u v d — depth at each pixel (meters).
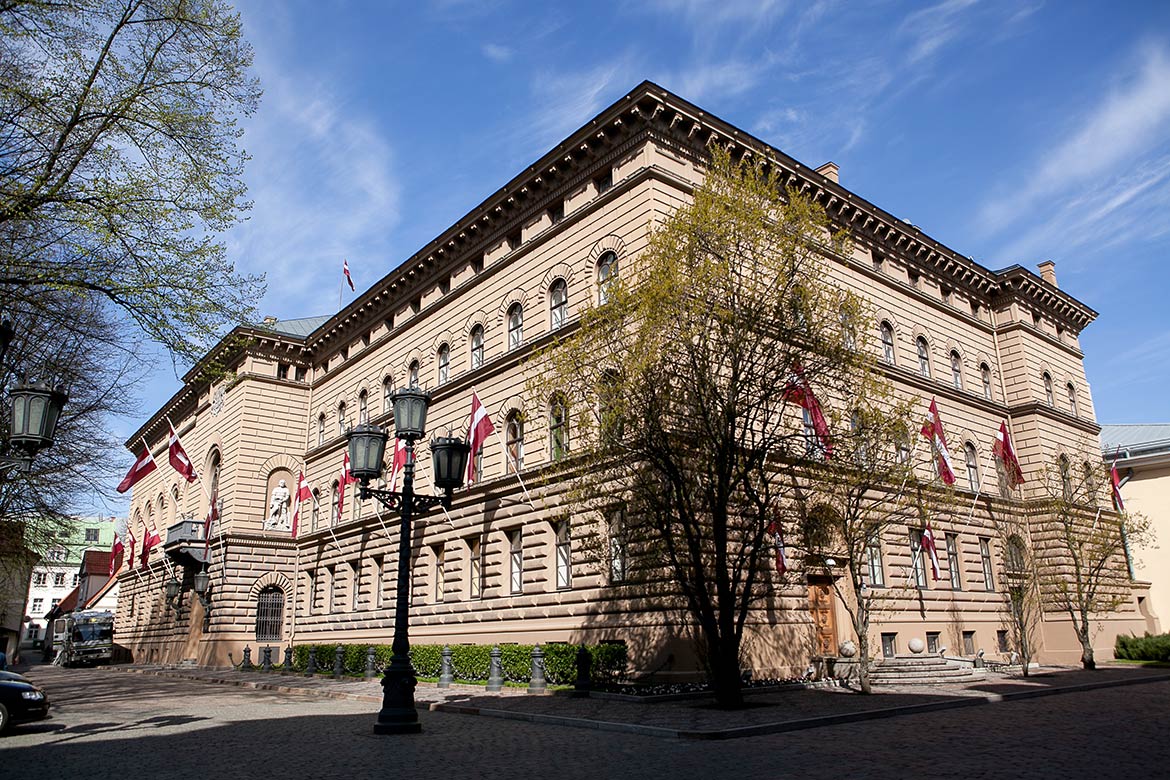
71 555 38.41
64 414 30.72
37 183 18.58
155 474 62.53
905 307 37.19
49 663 69.94
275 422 47.22
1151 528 47.59
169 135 20.48
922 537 32.09
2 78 18.88
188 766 12.16
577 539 26.77
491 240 34.88
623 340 21.30
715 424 19.55
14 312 22.31
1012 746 13.19
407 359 39.66
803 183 32.19
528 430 30.34
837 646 28.41
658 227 24.50
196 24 20.38
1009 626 36.81
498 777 11.02
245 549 44.56
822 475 23.33
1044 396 42.75
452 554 33.16
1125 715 17.44
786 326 20.72
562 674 24.48
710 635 19.27
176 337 20.22
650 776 11.00
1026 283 43.12
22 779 11.16
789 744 13.77
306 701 23.91
